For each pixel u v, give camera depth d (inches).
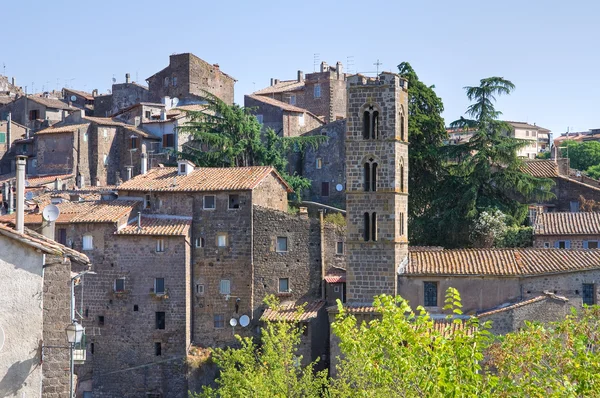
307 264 3304.6
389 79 2957.7
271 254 3292.3
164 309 3233.3
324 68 5502.0
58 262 1467.8
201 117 4180.6
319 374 2445.9
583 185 4028.1
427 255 3004.4
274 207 3516.2
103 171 4854.8
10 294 1343.5
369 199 2952.8
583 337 1504.7
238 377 2484.0
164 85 5546.3
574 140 6939.0
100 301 3275.1
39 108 5649.6
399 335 1429.6
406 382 1392.7
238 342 3250.5
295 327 3065.9
